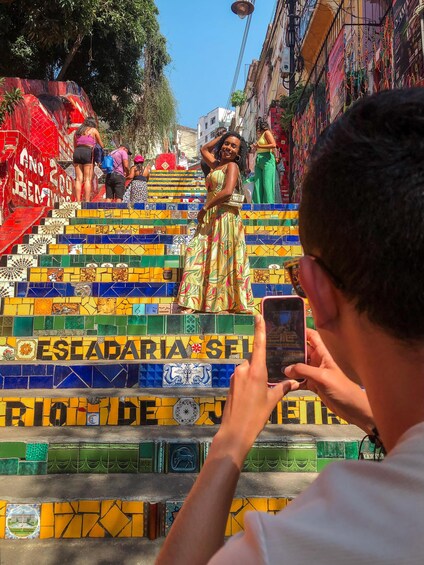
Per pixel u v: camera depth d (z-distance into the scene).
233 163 3.89
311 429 2.50
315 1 11.79
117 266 4.93
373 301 0.54
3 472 2.26
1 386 2.83
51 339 3.17
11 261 4.86
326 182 0.58
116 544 1.95
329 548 0.43
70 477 2.23
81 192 7.71
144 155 16.39
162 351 3.20
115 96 16.16
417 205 0.51
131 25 13.22
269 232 5.64
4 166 6.00
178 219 6.01
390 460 0.48
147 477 2.24
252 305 3.78
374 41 7.30
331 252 0.57
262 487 2.13
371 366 0.57
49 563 1.83
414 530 0.42
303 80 13.88
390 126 0.56
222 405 2.61
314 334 1.08
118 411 2.59
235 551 0.48
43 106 10.01
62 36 10.08
